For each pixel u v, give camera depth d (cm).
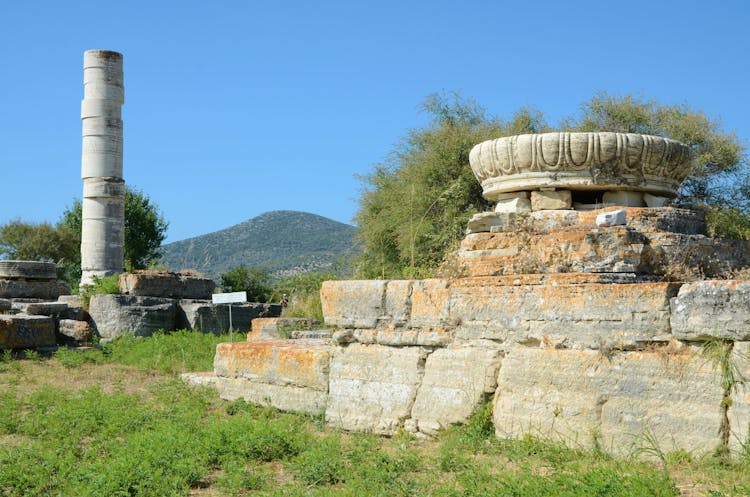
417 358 884
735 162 2230
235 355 1092
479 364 827
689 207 1027
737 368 667
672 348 707
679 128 2228
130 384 1349
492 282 839
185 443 814
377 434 898
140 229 4581
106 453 852
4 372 1448
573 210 933
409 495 653
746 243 917
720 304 679
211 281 2186
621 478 618
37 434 962
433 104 2544
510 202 986
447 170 2198
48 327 1695
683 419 688
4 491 726
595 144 924
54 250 4694
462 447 786
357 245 2592
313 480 721
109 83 2528
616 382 729
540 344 789
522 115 2394
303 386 991
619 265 801
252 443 818
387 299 926
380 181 2605
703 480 624
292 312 2039
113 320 1898
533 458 732
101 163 2509
